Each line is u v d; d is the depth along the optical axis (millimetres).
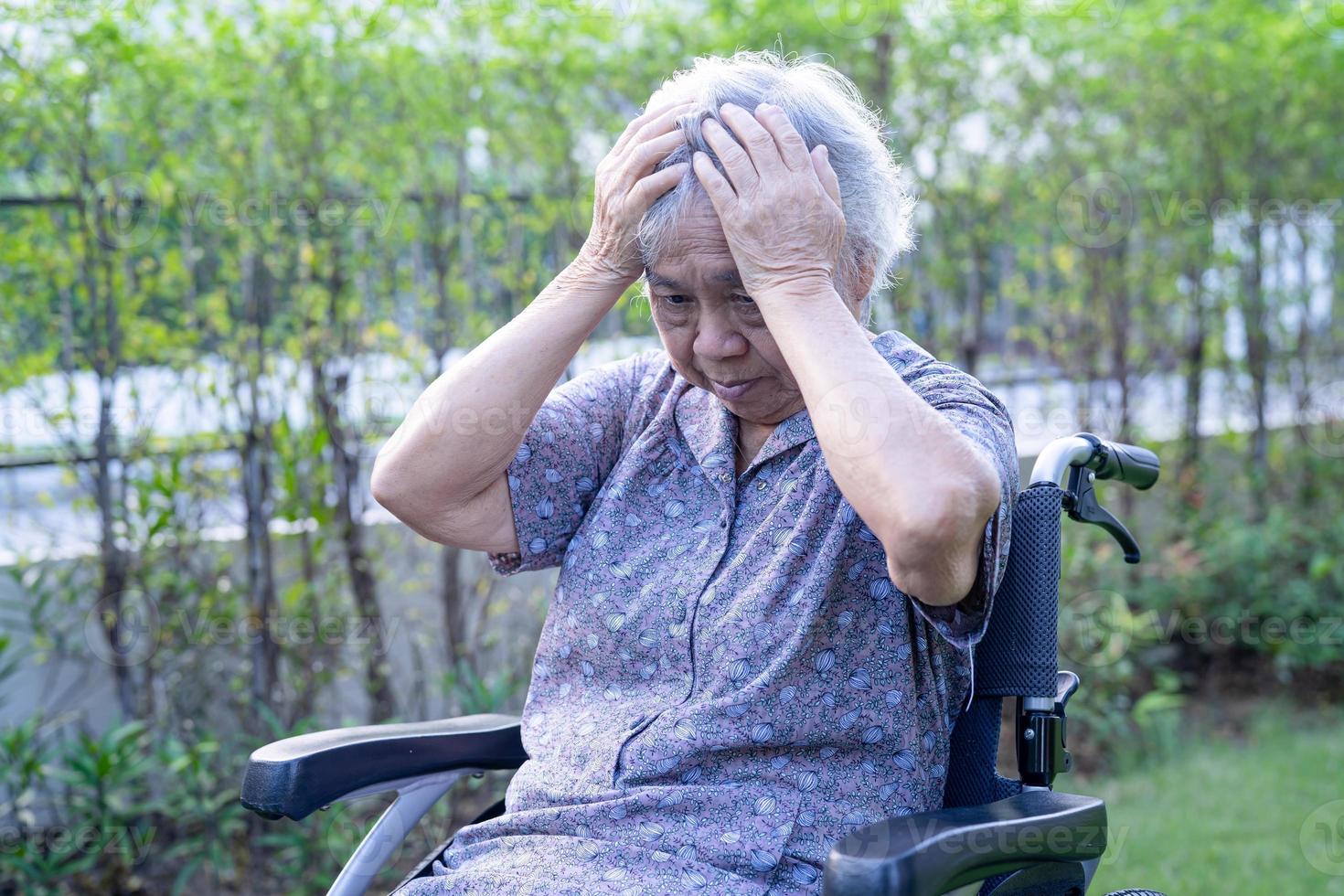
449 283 2916
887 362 1118
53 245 2676
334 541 2891
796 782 1170
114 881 2607
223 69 2664
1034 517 1267
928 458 1020
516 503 1326
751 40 3059
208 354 2771
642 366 1414
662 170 1137
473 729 1335
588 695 1287
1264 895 2410
